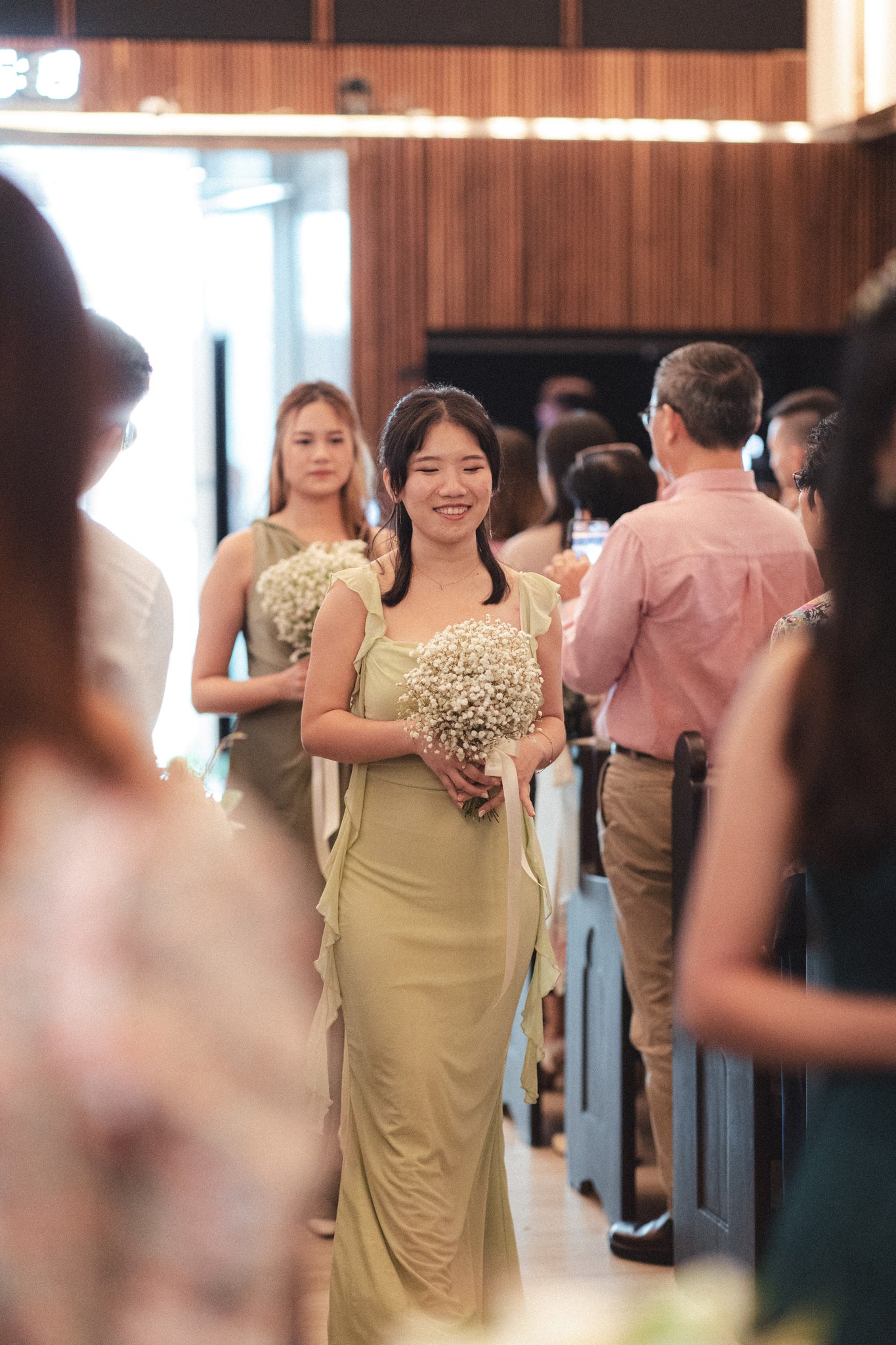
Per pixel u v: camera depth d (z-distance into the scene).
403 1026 3.01
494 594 3.20
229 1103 0.82
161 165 8.01
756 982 1.46
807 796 1.47
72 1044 0.80
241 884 0.87
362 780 3.11
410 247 8.14
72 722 0.87
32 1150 0.80
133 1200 0.81
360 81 7.95
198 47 7.87
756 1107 3.12
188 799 0.91
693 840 3.37
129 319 8.05
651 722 3.72
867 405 1.46
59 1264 0.80
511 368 8.27
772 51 8.24
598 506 4.50
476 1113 3.07
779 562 3.68
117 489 8.05
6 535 0.90
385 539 3.83
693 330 8.30
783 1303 1.48
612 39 8.17
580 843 4.37
